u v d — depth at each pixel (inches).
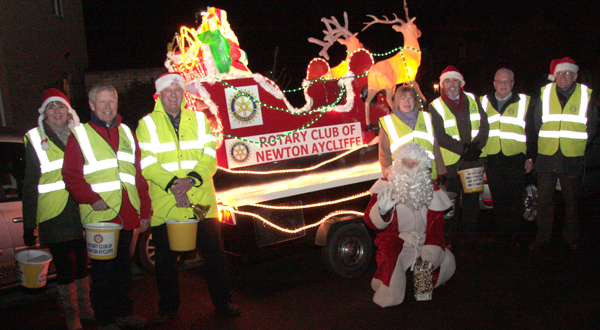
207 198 145.1
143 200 141.8
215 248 147.6
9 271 165.5
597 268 180.2
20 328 152.2
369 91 202.4
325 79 193.3
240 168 171.6
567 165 201.0
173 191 136.1
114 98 134.9
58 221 136.9
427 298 154.1
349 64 200.5
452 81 198.1
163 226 145.4
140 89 490.6
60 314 162.6
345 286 175.3
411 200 150.0
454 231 206.4
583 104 200.1
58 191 137.1
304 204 177.5
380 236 161.8
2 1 380.8
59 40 493.0
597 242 215.9
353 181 187.9
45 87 448.1
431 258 152.1
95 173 129.6
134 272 205.3
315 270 198.1
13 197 171.2
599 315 140.3
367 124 203.8
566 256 197.0
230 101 169.0
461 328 134.8
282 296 168.4
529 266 186.2
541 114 206.4
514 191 210.8
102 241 127.4
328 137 193.5
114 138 135.1
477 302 153.1
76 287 149.1
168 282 147.6
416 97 186.7
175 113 146.6
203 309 159.2
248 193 169.8
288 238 173.8
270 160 177.9
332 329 137.9
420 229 156.3
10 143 175.2
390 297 150.0
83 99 476.4
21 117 400.8
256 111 174.2
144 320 145.4
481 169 196.9
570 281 168.1
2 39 377.4
